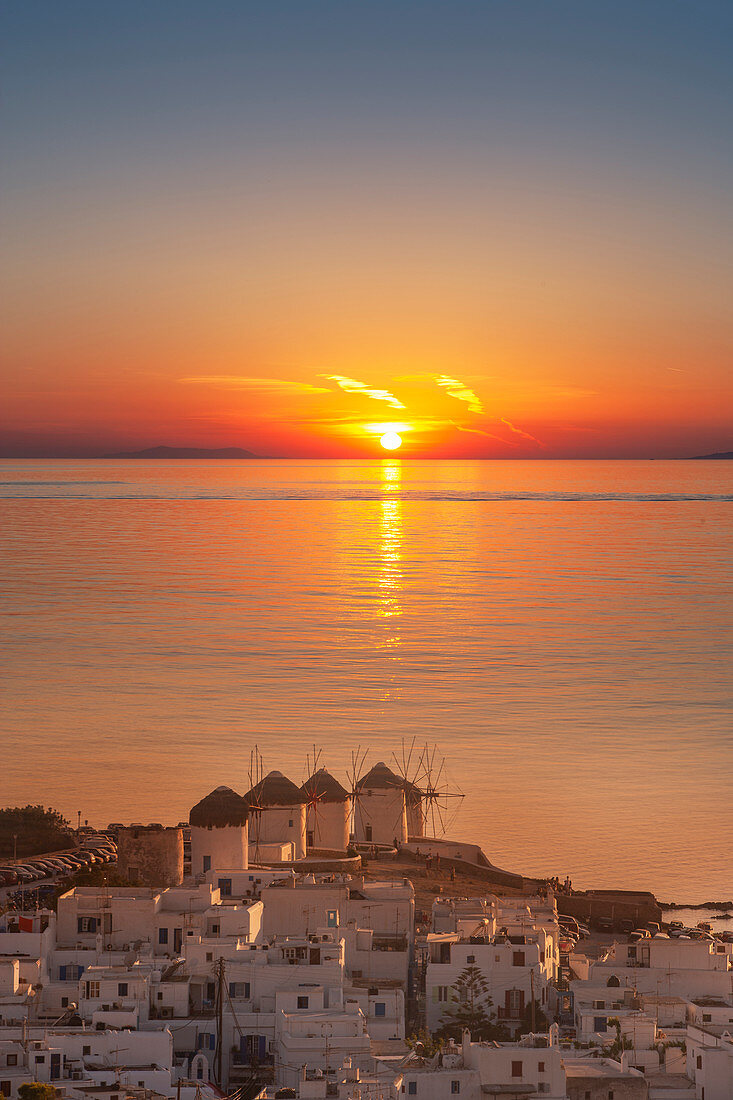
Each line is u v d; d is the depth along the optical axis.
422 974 130.25
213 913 129.12
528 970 124.38
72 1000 114.56
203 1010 114.12
